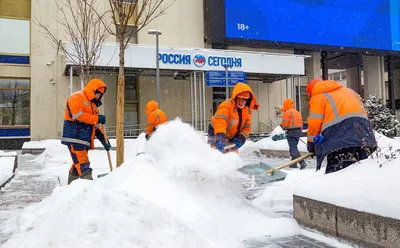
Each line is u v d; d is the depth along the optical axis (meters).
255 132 27.83
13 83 22.75
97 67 20.97
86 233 2.71
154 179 3.70
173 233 2.77
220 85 23.30
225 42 25.53
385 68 36.28
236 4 25.89
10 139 22.36
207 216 3.39
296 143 9.35
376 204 2.85
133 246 2.60
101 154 12.49
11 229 3.84
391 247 2.69
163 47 22.09
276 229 3.58
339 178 3.50
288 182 5.88
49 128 22.81
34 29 22.77
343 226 3.13
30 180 8.20
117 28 7.26
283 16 27.09
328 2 28.50
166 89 25.73
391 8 30.70
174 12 25.86
